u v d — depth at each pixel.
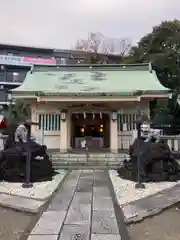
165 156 9.10
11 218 5.47
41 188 7.83
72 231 4.56
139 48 25.03
